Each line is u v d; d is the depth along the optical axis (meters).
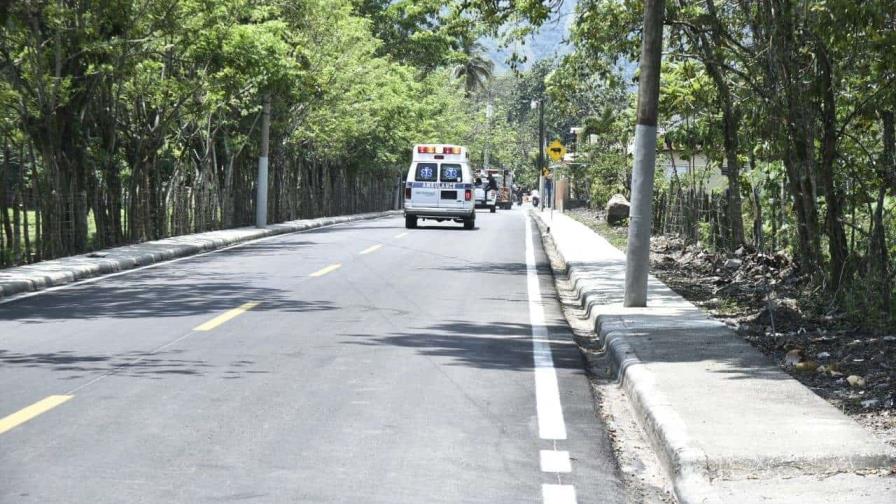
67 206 24.42
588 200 70.19
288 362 10.94
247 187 40.56
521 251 29.34
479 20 23.14
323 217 54.47
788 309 14.74
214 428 8.08
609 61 24.58
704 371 10.05
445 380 10.17
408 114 60.97
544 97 106.69
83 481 6.66
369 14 67.81
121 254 24.33
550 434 8.15
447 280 20.22
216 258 25.02
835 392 9.50
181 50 28.84
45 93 24.05
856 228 15.30
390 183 81.81
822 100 16.42
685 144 25.91
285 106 40.53
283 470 6.98
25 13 23.39
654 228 35.41
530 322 14.62
